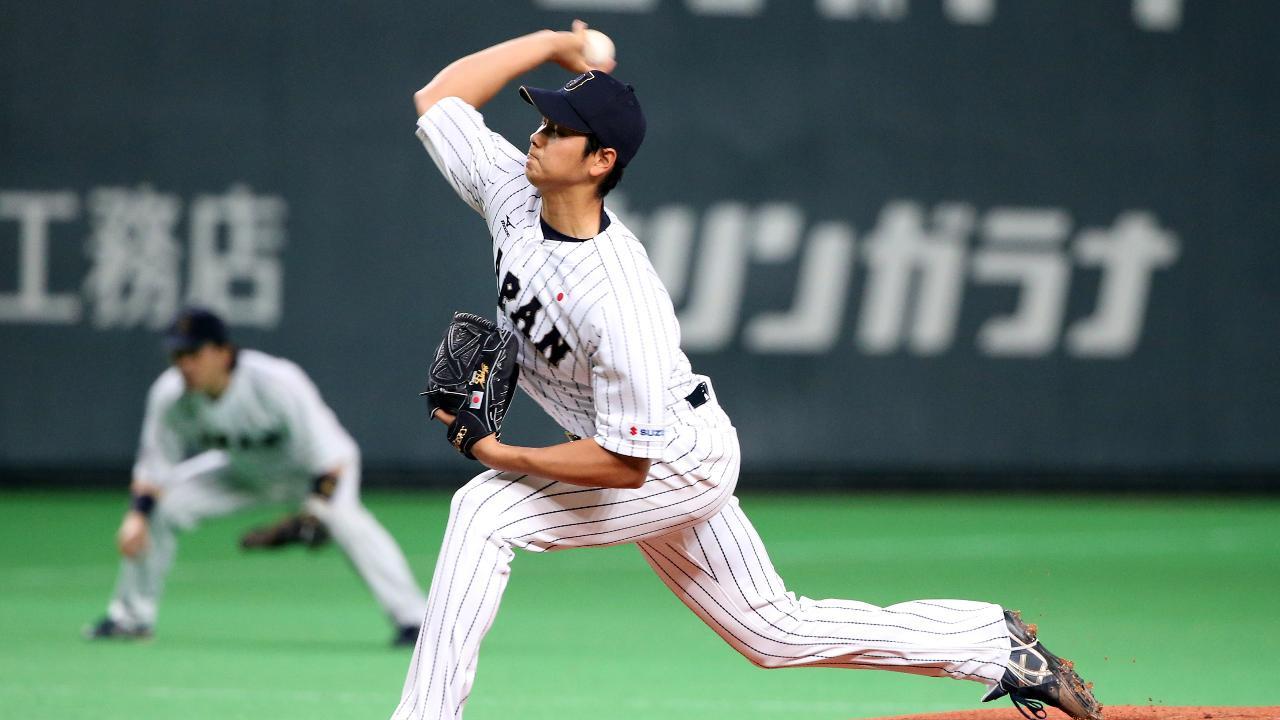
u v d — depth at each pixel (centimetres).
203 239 5828
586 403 1655
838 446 5991
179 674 2631
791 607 1745
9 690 2459
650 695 2480
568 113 1517
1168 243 6019
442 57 5862
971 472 6044
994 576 4153
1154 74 5991
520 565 4428
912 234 5972
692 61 5872
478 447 1586
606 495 1617
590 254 1560
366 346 5894
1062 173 5991
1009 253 5994
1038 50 5966
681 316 5912
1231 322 6056
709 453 1631
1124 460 6066
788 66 5903
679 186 5884
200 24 5800
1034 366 6031
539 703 2403
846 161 5938
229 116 5822
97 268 5831
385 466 5934
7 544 4731
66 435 5853
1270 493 6150
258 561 4456
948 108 5950
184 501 3031
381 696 2433
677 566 1717
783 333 5950
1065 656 2908
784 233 5928
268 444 2941
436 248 5891
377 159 5869
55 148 5797
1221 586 3988
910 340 5988
